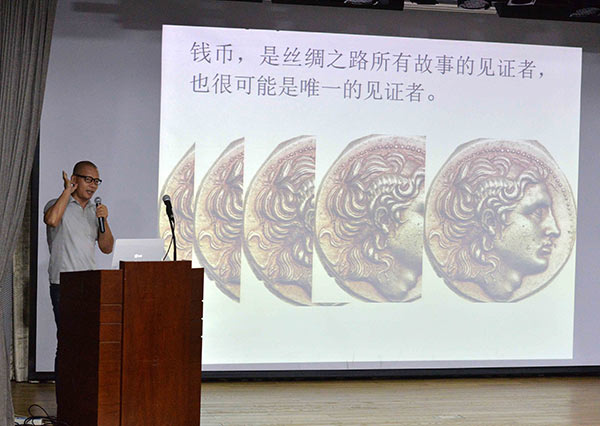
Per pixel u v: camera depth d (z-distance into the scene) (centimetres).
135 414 407
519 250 668
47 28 475
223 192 635
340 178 648
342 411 529
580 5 592
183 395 416
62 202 534
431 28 662
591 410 545
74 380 448
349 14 653
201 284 440
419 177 657
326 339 644
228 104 637
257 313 637
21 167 470
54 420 476
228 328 634
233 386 616
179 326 416
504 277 665
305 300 642
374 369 649
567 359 673
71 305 457
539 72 674
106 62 623
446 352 658
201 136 633
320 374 641
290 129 643
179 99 632
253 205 638
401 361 652
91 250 550
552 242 672
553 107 675
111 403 404
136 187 626
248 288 636
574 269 675
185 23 634
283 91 643
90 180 551
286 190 642
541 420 511
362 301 648
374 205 651
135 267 407
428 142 659
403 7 607
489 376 664
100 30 623
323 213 645
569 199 676
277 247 640
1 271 465
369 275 649
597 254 679
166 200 449
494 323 664
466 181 663
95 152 621
